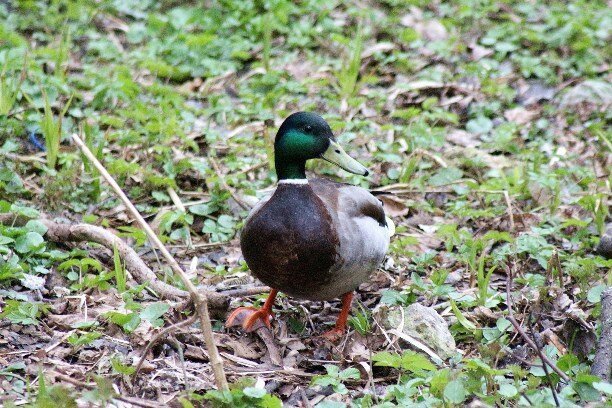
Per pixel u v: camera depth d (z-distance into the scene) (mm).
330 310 9602
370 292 9875
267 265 8422
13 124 12109
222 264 10422
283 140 8547
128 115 12875
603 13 17766
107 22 16766
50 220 10211
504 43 16188
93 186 11227
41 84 13062
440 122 14086
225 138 13125
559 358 8141
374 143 12922
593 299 8891
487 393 7461
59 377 7426
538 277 9812
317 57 15586
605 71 15680
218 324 8969
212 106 14031
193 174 12008
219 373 7023
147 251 10492
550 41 16250
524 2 18422
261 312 8984
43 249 9664
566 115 14273
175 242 10797
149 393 7629
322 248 8273
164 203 11477
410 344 8531
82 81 14023
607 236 10508
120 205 11211
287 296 9656
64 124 12727
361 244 8531
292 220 8289
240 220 11203
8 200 10891
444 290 9430
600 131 12977
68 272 9680
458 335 8961
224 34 16453
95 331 8539
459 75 15188
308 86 14625
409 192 12000
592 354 8336
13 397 7152
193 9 17000
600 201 11117
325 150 8719
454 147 13070
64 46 14891
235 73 15219
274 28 16312
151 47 15727
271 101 14156
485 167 12656
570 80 15289
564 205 11797
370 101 14469
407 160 12602
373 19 16875
